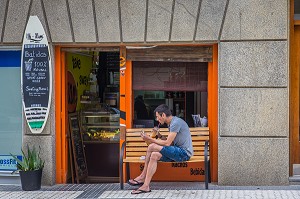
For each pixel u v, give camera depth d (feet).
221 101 30.96
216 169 32.01
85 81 36.70
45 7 31.89
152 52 32.37
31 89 32.27
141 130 32.14
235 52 30.78
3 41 32.35
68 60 34.32
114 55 35.96
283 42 30.48
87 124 36.22
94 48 32.83
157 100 33.04
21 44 32.50
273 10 30.42
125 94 32.53
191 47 32.14
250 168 30.89
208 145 31.27
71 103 35.04
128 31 31.53
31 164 30.94
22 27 32.19
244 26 30.60
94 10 31.68
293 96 32.37
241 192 29.17
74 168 34.76
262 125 30.76
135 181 30.07
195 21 30.99
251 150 30.83
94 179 35.99
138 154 31.96
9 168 33.71
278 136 30.73
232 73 30.83
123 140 32.45
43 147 32.30
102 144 35.99
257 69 30.68
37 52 32.14
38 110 32.24
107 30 31.65
